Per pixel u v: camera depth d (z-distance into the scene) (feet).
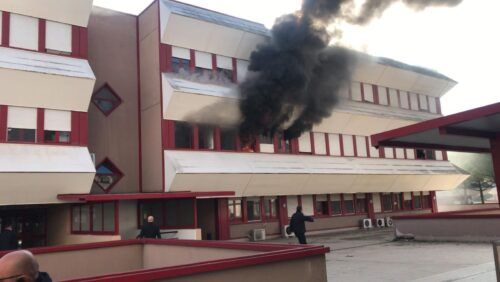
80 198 56.95
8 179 54.70
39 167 56.29
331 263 44.55
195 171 68.08
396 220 63.77
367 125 97.35
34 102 59.67
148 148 73.72
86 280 16.19
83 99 62.85
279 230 85.35
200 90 70.90
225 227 76.28
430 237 59.36
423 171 107.24
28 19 60.95
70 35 64.08
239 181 74.74
